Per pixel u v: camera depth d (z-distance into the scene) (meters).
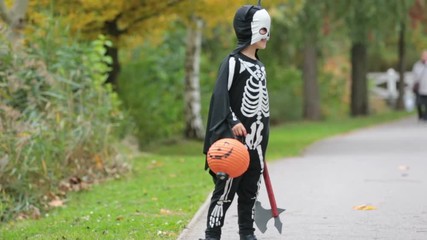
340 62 47.97
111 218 11.81
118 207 12.91
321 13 33.97
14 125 13.99
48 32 17.11
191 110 26.77
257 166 9.02
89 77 17.48
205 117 30.56
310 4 33.59
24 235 11.19
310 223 10.98
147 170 17.61
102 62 21.39
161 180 15.90
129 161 17.78
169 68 28.64
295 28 34.75
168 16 21.48
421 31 44.66
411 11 39.00
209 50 35.66
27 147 13.86
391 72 54.06
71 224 11.65
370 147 22.05
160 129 27.14
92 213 12.41
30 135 13.96
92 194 14.59
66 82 16.25
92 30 20.58
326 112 43.28
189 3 20.39
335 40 41.72
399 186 14.06
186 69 26.81
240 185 9.15
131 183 15.64
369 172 16.09
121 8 20.06
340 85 45.97
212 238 9.06
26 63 15.48
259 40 8.81
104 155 16.64
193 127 26.81
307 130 31.05
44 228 11.57
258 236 10.22
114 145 17.28
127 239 10.16
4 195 13.12
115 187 15.22
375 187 14.00
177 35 29.72
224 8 20.56
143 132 26.34
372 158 18.81
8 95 15.12
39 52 16.64
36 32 17.61
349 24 34.66
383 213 11.60
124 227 10.98
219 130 8.71
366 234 10.23
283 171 16.53
